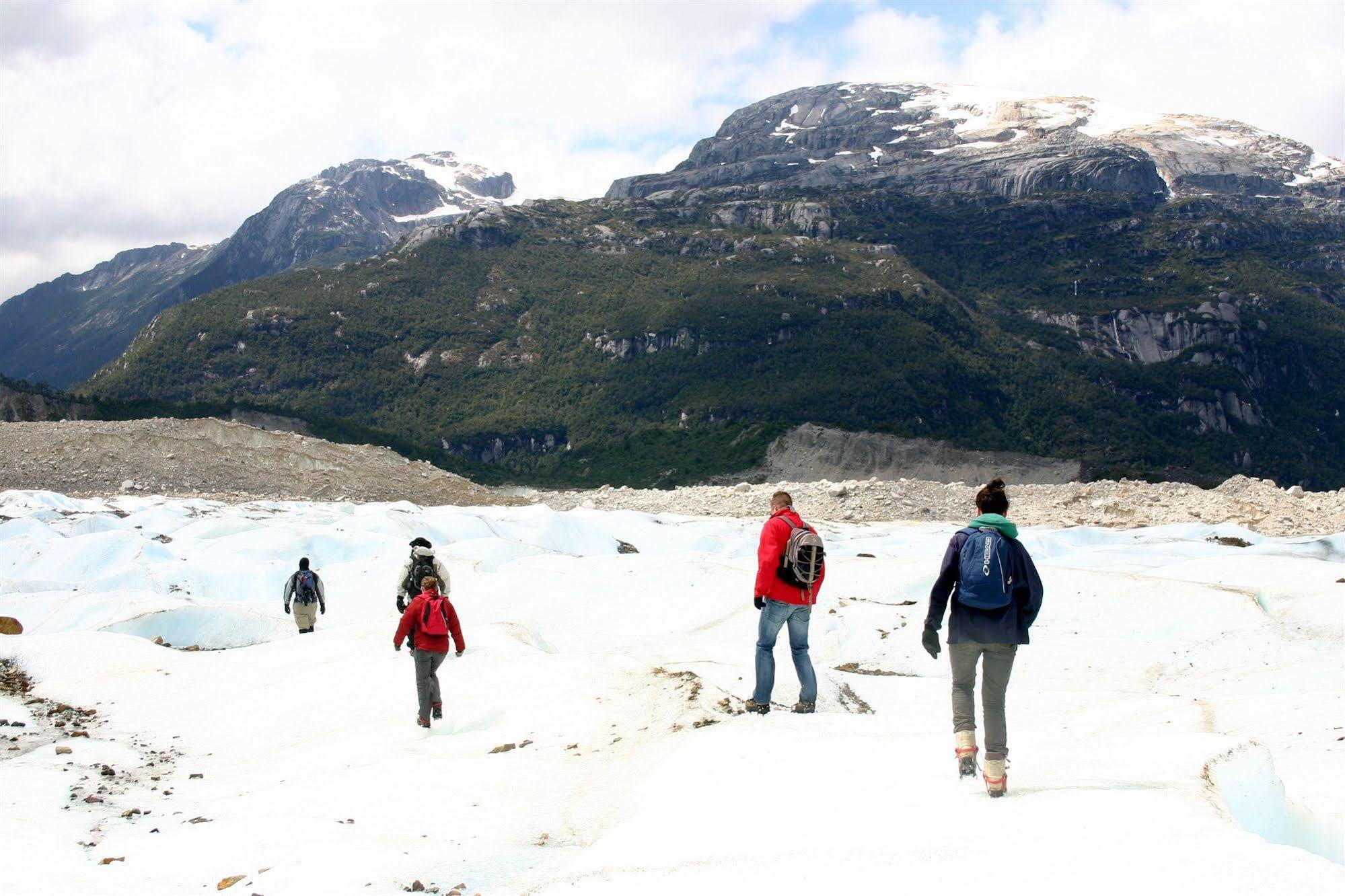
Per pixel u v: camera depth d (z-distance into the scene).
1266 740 7.21
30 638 12.02
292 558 18.91
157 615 13.87
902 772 5.67
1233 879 3.79
